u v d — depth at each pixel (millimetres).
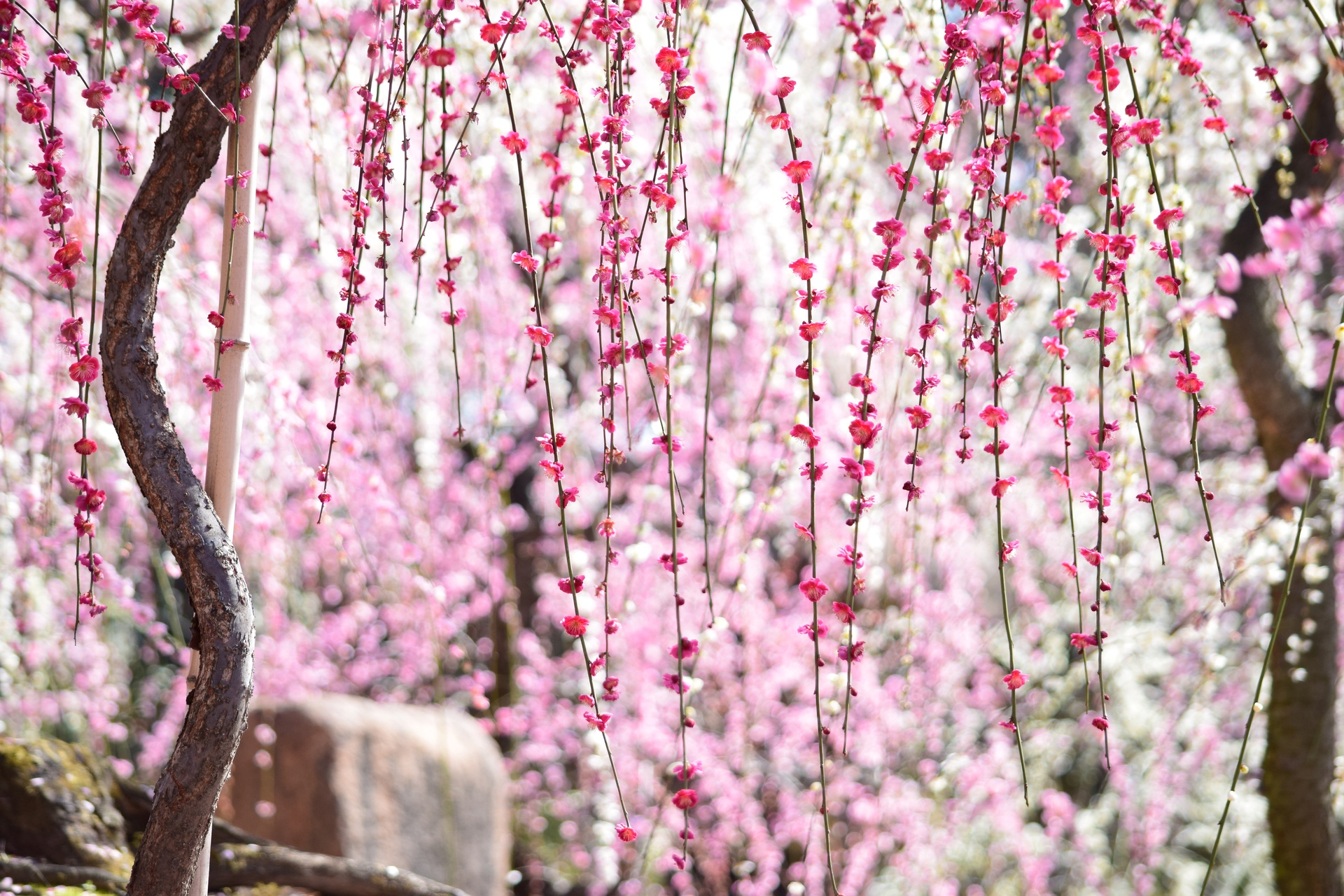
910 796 4695
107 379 1480
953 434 3463
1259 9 2096
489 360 4023
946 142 1586
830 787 4762
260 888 2273
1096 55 1479
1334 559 3189
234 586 1477
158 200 1499
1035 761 4812
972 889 4875
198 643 1541
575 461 4438
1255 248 3088
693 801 1497
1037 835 4871
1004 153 1656
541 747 5090
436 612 4039
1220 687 4320
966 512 4422
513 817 5254
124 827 2342
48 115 1482
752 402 4152
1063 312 1441
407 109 2557
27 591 3428
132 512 3684
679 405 4258
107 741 4340
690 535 4879
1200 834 4719
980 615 5254
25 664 3723
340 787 4016
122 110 2979
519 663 5629
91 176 2996
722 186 1424
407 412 4223
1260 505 3992
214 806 1467
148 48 1451
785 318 2729
